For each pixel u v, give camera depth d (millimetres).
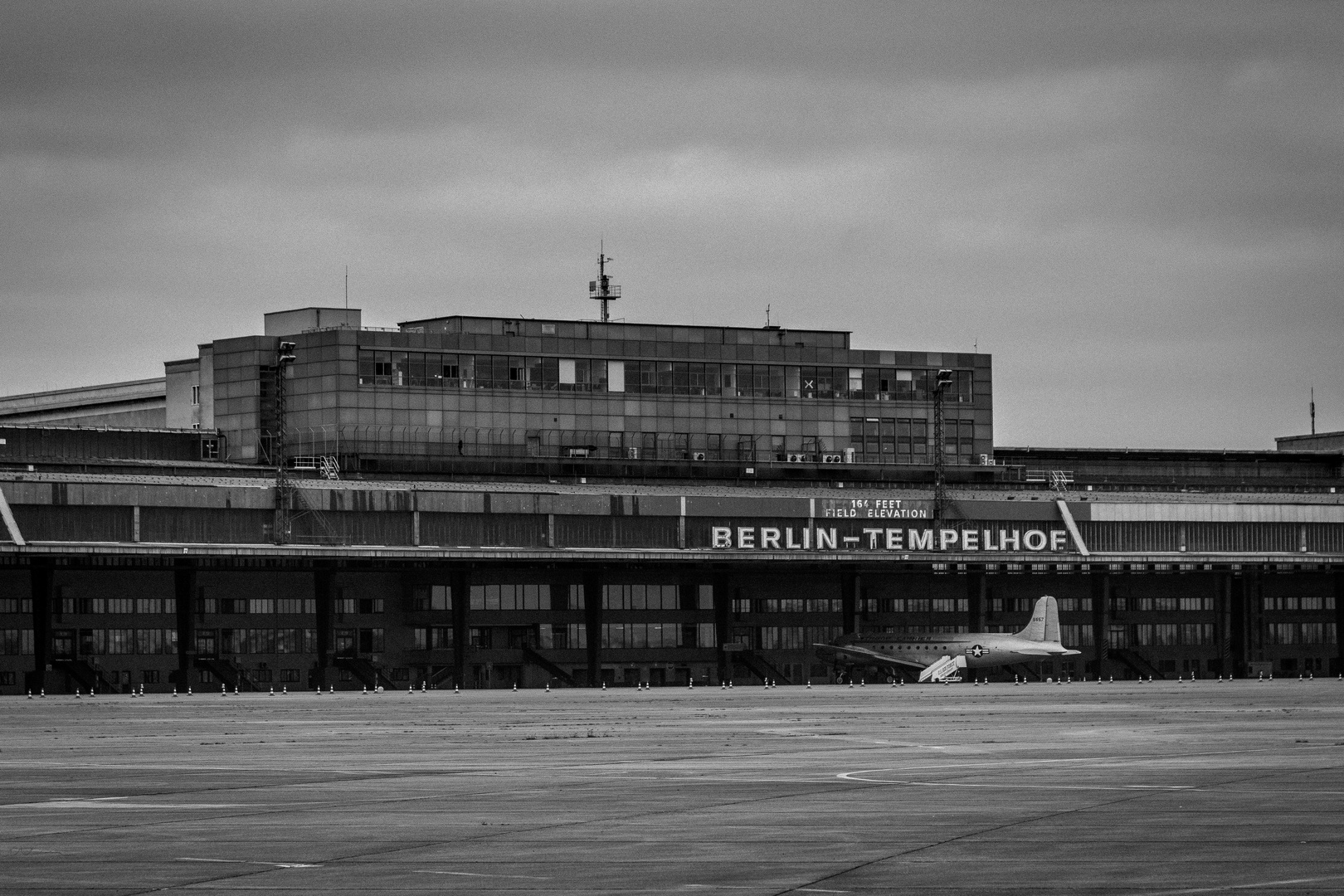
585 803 49188
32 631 167125
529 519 179750
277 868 36625
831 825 43094
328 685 175375
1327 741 79188
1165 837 40125
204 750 76188
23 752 75562
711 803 48875
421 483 176375
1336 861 36125
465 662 179125
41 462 168125
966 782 55469
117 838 41656
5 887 34312
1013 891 32906
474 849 39375
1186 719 102625
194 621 170250
